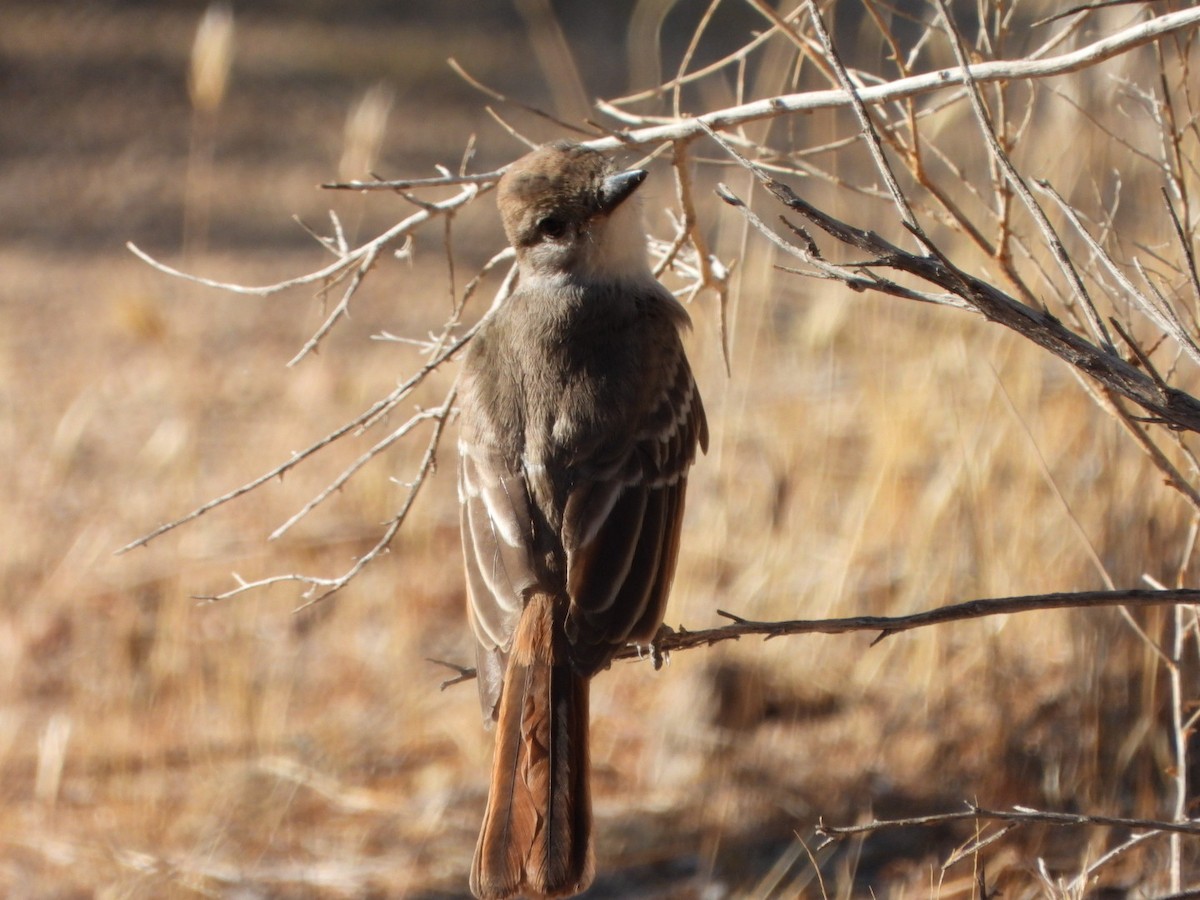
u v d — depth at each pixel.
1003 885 9.75
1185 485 7.24
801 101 7.08
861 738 11.69
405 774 12.43
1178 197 7.60
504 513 7.44
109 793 12.24
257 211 26.42
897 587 12.30
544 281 8.34
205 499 16.75
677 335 8.49
